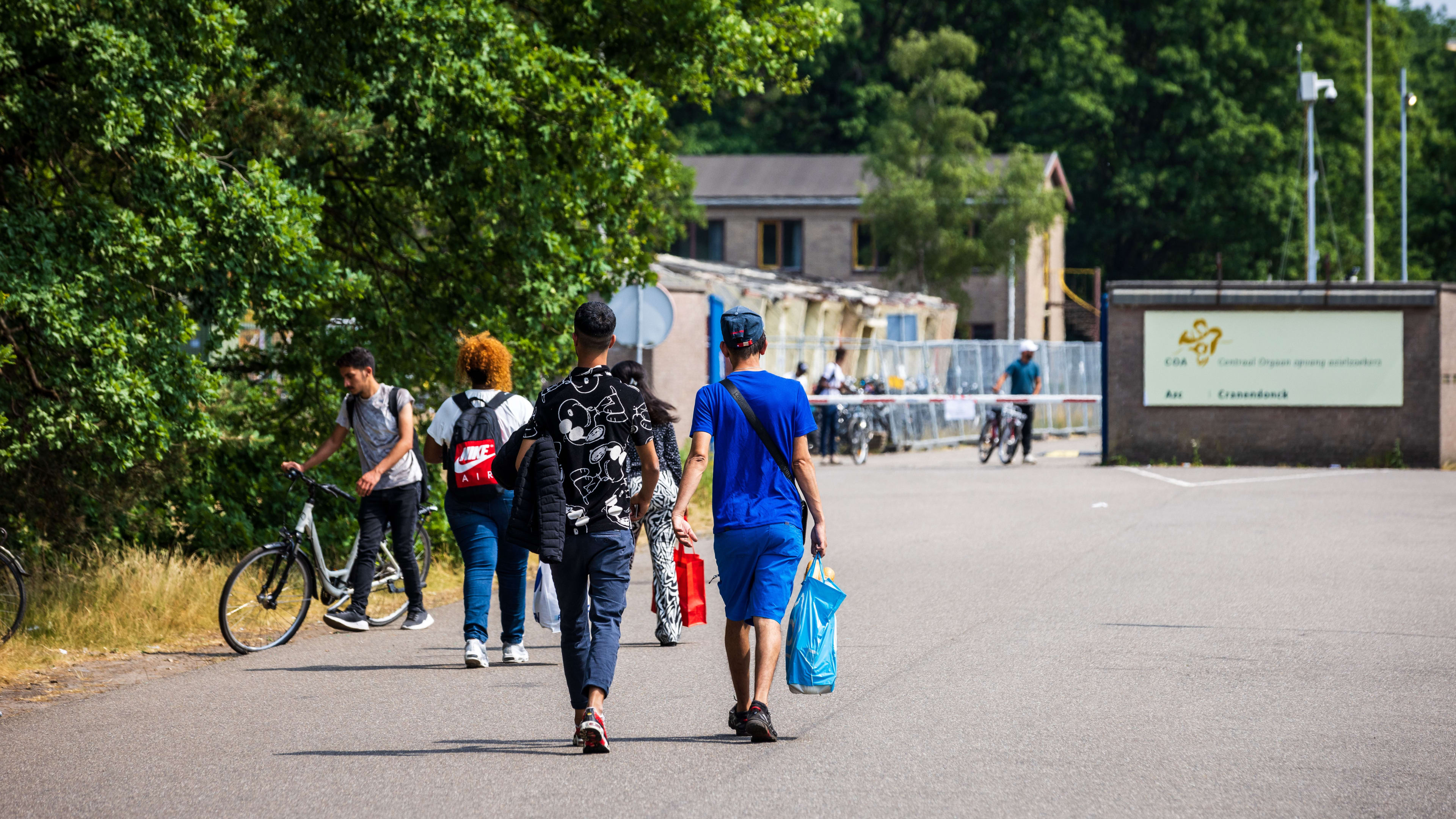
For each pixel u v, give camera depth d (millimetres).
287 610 15688
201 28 17750
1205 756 10289
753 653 14648
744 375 10867
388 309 23703
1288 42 92500
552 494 10586
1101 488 32594
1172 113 92875
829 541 23844
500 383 14531
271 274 18656
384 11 19891
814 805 9148
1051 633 15367
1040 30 102625
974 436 56875
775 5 25406
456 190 22266
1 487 18656
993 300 86500
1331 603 17219
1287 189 90375
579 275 23734
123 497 19281
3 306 16266
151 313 18250
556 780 9844
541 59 22016
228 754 10766
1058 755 10352
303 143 21359
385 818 9039
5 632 15461
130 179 17984
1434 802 9117
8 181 17875
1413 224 108312
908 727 11258
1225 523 25641
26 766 10547
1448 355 37375
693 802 9258
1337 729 11086
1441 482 33188
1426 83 126938
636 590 19297
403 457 15875
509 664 14422
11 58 16359
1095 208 98312
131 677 13969
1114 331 38750
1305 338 37594
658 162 24484
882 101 103125
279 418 23672
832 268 89438
